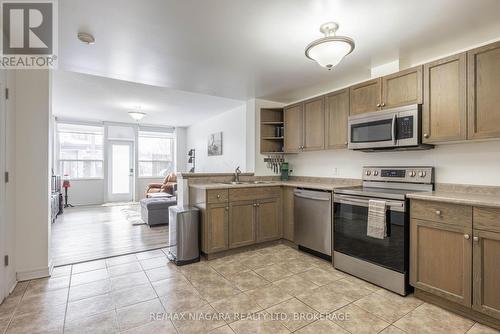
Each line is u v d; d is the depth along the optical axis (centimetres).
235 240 323
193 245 296
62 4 179
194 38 229
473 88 202
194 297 217
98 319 185
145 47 245
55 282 243
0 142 205
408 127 239
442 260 197
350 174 337
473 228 181
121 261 298
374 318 188
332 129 321
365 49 247
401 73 250
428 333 171
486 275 175
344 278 255
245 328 176
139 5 181
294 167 425
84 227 458
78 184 707
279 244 363
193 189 338
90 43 234
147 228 452
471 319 186
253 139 420
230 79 332
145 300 212
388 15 192
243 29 214
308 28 212
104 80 382
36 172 248
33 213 247
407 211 221
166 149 845
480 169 225
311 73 311
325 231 294
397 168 280
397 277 223
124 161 773
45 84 253
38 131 249
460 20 198
